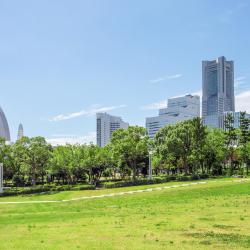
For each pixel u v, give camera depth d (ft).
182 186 281.33
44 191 321.93
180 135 399.85
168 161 455.63
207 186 263.70
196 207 158.61
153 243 86.99
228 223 114.32
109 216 139.85
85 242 89.20
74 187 324.60
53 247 84.38
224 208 151.94
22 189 322.14
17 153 373.40
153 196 225.35
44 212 173.68
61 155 388.98
